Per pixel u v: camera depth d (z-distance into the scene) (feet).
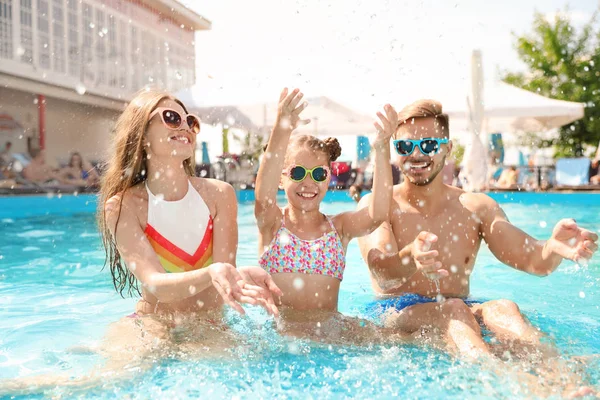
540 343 5.50
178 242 6.69
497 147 37.81
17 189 28.27
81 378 4.87
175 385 4.67
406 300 7.39
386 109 7.13
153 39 45.16
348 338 5.93
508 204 26.81
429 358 5.27
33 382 4.78
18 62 36.42
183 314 6.59
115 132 7.02
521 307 7.99
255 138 36.22
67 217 21.12
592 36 57.00
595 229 16.89
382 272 7.30
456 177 32.71
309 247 7.45
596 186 31.99
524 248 7.39
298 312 6.98
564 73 57.06
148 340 5.74
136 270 6.12
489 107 31.65
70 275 10.56
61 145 41.11
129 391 4.57
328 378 4.81
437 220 8.05
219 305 6.90
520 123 37.40
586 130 54.75
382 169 7.34
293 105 7.04
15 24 36.32
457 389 4.52
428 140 7.76
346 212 7.98
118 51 43.39
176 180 6.77
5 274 10.64
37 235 16.19
